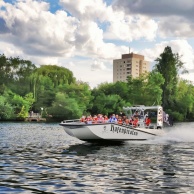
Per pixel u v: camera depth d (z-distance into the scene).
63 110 80.12
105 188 10.80
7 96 83.12
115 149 22.06
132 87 92.62
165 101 95.06
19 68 93.88
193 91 111.62
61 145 24.69
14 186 10.93
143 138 26.22
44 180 11.91
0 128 47.81
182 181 11.90
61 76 99.88
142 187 10.97
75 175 12.88
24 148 22.36
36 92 86.31
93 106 87.31
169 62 93.44
